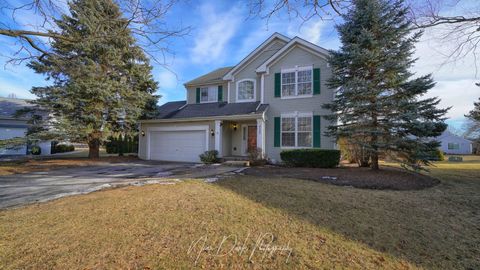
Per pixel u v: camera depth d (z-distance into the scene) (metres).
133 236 3.35
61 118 13.22
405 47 8.53
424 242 3.31
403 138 8.20
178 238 3.31
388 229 3.70
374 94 8.72
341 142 11.16
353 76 9.52
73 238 3.28
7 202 5.22
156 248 3.03
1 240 3.22
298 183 7.03
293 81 13.23
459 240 3.40
